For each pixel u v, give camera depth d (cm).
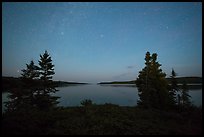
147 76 2572
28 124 1020
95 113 1602
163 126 1264
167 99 2434
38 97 2261
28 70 2377
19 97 2208
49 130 1022
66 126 1159
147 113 1711
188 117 1719
